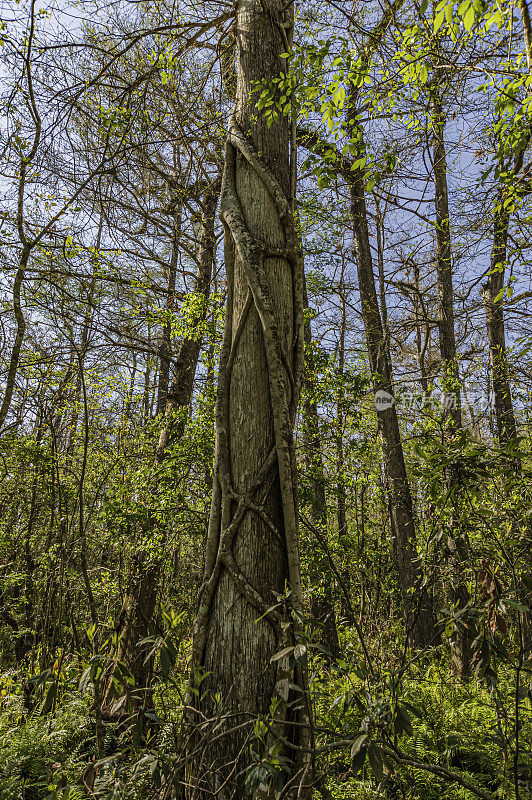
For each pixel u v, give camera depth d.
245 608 2.85
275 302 3.37
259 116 3.75
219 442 3.20
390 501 8.10
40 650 6.99
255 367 3.28
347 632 5.98
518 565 2.79
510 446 2.78
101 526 7.54
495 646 2.47
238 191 3.66
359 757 2.00
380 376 8.05
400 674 2.58
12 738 5.43
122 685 2.43
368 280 10.64
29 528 8.84
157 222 7.95
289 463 3.09
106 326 6.67
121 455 7.79
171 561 7.40
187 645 5.14
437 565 3.27
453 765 4.82
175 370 8.38
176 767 2.33
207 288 8.27
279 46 3.99
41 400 6.07
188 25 5.01
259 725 2.22
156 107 6.77
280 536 2.99
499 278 8.92
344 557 7.04
